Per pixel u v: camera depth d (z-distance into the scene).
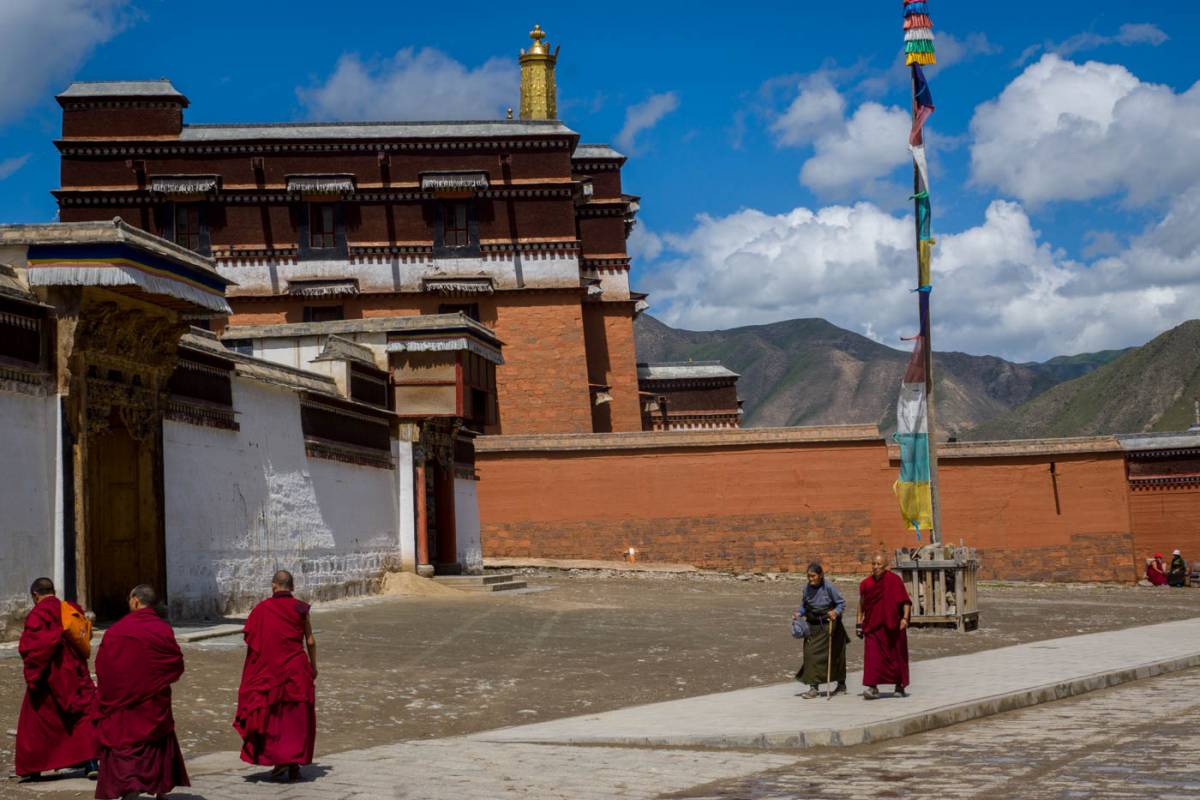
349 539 30.33
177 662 9.38
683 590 37.34
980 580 46.91
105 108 51.78
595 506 45.16
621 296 58.84
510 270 53.41
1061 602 36.16
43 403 18.39
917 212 27.59
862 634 15.59
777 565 45.19
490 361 36.12
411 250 52.81
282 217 52.25
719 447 45.50
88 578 18.80
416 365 33.62
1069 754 11.72
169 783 9.30
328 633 21.97
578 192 54.66
